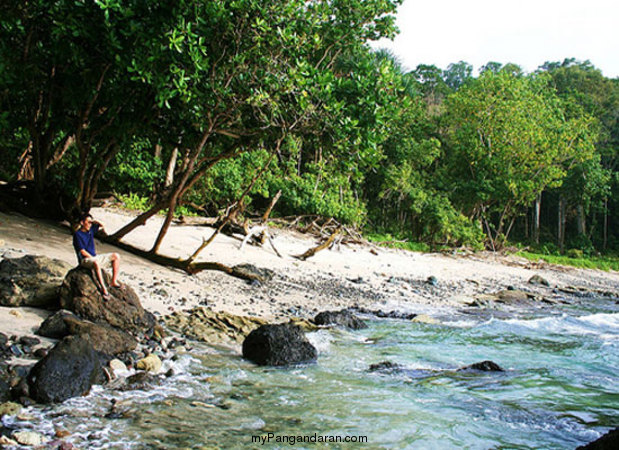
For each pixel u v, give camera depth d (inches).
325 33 472.1
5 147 627.2
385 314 473.4
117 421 188.5
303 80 386.3
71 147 669.9
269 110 413.1
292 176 1016.9
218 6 362.3
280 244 768.3
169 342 294.4
